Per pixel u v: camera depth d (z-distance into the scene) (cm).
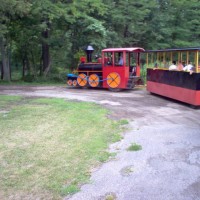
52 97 1449
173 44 2812
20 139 766
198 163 599
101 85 1770
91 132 820
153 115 1039
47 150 683
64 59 2527
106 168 584
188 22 2902
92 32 2206
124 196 481
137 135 795
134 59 1767
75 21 2108
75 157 639
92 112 1071
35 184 525
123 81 1669
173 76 1304
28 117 998
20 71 3259
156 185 514
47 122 931
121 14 2498
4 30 1977
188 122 936
